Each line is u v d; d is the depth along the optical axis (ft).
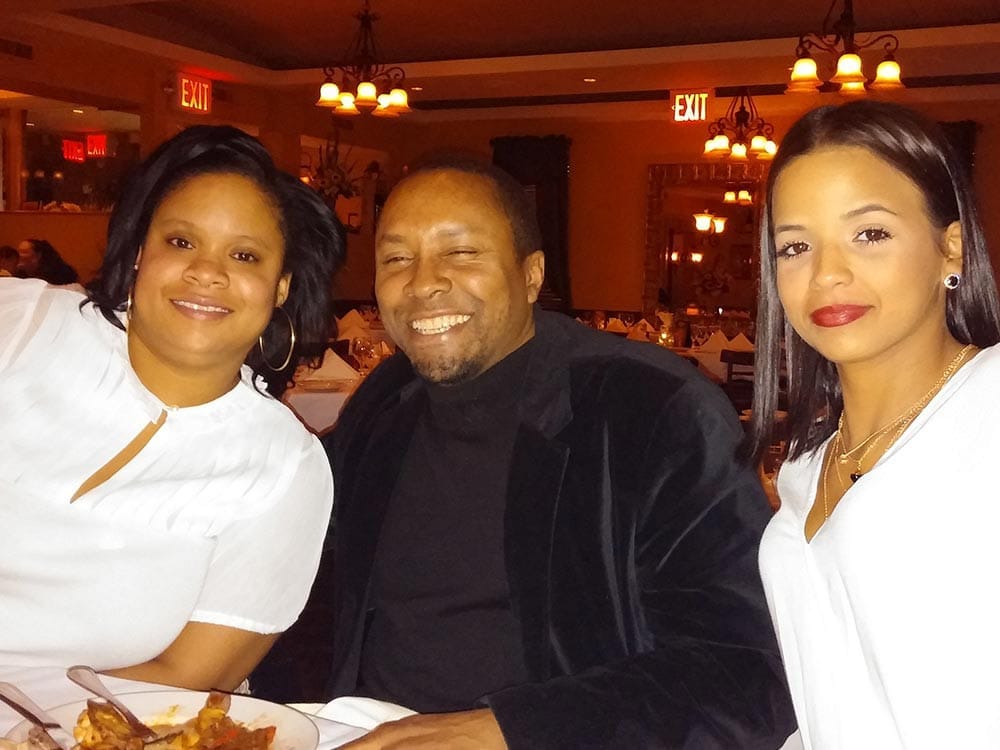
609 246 44.19
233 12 33.06
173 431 5.84
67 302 6.04
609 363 5.71
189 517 5.74
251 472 5.91
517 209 5.93
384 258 5.92
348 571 6.13
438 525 5.83
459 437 5.92
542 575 5.49
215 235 5.68
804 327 4.42
